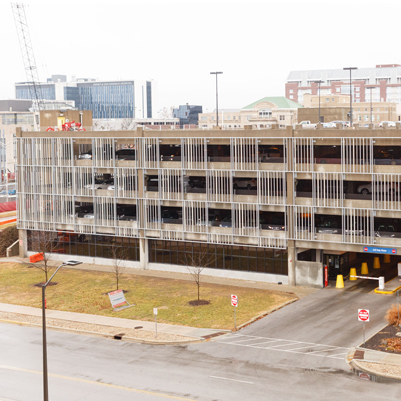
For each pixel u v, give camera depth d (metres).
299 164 57.44
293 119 186.75
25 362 39.50
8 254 77.00
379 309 49.16
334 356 38.56
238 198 60.81
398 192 53.75
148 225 66.44
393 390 32.78
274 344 41.44
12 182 185.75
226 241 61.84
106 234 69.19
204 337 43.44
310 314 48.53
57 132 71.19
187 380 35.12
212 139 61.69
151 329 45.78
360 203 55.28
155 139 64.69
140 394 33.25
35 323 48.59
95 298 55.50
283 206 58.84
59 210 72.25
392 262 67.25
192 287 58.78
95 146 68.56
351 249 56.28
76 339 44.50
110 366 38.16
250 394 32.69
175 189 64.38
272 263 60.03
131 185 66.94
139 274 65.25
